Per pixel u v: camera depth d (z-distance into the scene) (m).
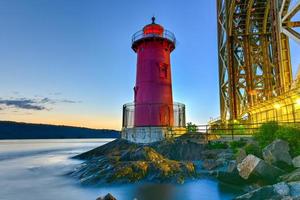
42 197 13.88
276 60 26.45
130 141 28.36
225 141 22.70
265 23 36.12
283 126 17.33
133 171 16.14
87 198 13.43
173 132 27.78
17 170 23.92
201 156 21.34
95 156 29.72
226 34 36.78
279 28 25.53
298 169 12.33
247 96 35.50
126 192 13.89
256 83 36.81
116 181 15.46
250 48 37.03
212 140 23.83
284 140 15.08
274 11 26.66
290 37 23.03
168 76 31.83
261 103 26.56
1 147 70.56
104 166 18.14
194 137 25.09
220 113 38.56
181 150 22.61
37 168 25.22
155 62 31.08
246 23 36.22
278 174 12.83
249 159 13.91
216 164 17.91
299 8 22.27
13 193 14.79
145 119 29.12
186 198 12.64
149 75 30.66
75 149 61.38
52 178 19.03
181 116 30.98
